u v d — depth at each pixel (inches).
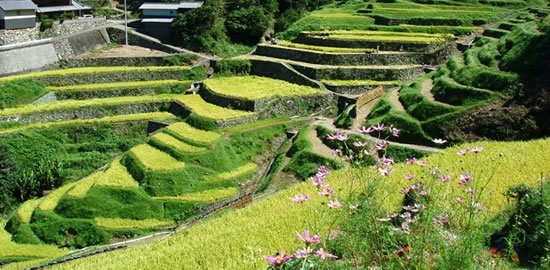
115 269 954.1
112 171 1921.8
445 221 458.9
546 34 2110.0
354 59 2837.1
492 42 2554.1
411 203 795.4
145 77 2920.8
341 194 792.3
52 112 2413.9
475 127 1918.1
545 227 586.2
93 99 2635.3
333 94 2573.8
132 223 1684.3
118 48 3373.5
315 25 3400.6
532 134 1804.9
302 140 2117.4
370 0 4050.2
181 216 1736.0
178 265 908.6
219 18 3521.2
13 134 2201.0
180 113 2491.4
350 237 461.1
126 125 2445.9
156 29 3540.8
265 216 1106.7
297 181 1879.9
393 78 2714.1
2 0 2775.6
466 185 602.5
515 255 524.4
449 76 2337.6
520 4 3703.3
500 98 1985.7
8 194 1948.8
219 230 1093.1
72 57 3061.0
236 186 1936.5
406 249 430.9
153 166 1888.5
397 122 2078.0
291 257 381.4
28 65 2746.1
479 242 462.3
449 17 3368.6
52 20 3139.8
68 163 2175.2
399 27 3272.6
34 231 1643.7
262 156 2209.6
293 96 2516.0
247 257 873.5
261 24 3474.4
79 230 1646.2
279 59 3026.6
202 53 3275.1
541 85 1919.3
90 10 3846.0
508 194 785.6
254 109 2396.7
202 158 1982.0
